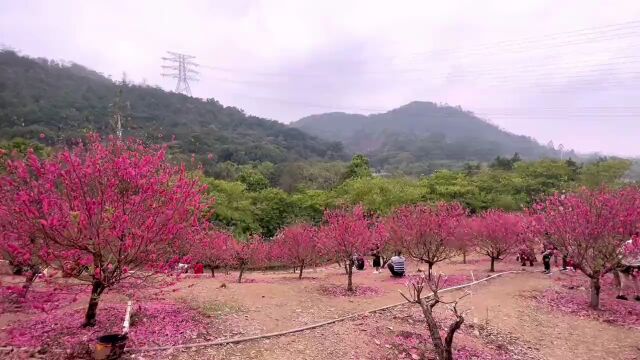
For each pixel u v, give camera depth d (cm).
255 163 7912
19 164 701
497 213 2077
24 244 716
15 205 682
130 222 722
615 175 3966
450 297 1302
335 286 1441
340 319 1005
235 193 3209
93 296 812
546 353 924
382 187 3262
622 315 1159
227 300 1133
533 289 1450
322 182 5522
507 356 888
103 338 699
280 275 1908
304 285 1446
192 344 778
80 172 711
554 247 1445
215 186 3219
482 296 1338
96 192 739
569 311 1204
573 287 1477
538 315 1166
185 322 896
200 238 957
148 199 753
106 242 721
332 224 1491
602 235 1196
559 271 1783
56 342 739
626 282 1516
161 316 927
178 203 774
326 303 1177
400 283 1503
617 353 923
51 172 698
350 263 1376
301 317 1023
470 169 6831
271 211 3450
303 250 1720
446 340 729
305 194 3725
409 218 1755
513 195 4038
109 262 787
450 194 3738
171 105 11412
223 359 738
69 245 709
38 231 694
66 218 693
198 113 12219
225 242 1728
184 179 809
